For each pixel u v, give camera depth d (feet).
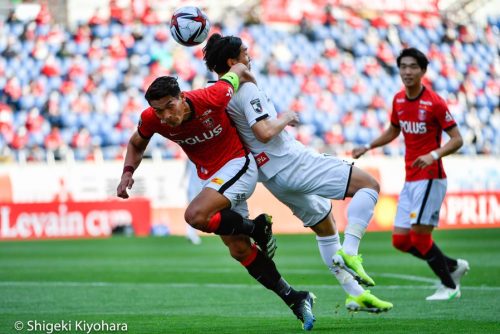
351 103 274.98
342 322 70.90
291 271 126.00
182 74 265.54
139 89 260.01
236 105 67.31
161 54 267.59
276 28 284.82
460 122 281.95
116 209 216.13
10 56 264.52
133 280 115.96
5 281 115.96
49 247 186.80
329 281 111.04
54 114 251.19
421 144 92.22
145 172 220.84
